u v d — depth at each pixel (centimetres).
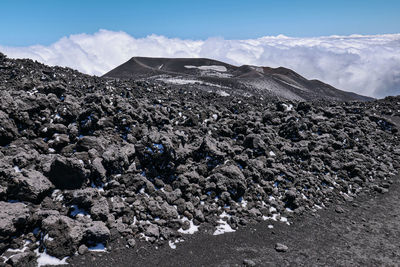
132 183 1341
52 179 1194
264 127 2369
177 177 1493
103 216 1107
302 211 1539
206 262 1067
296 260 1138
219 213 1377
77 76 3700
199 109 2573
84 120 1636
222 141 2055
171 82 8044
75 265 928
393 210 1680
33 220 1002
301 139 2341
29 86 2127
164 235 1151
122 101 2044
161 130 1925
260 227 1348
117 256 1013
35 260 910
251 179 1630
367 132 3003
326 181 1897
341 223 1487
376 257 1202
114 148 1459
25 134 1446
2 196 1049
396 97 5288
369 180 2075
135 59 18288
